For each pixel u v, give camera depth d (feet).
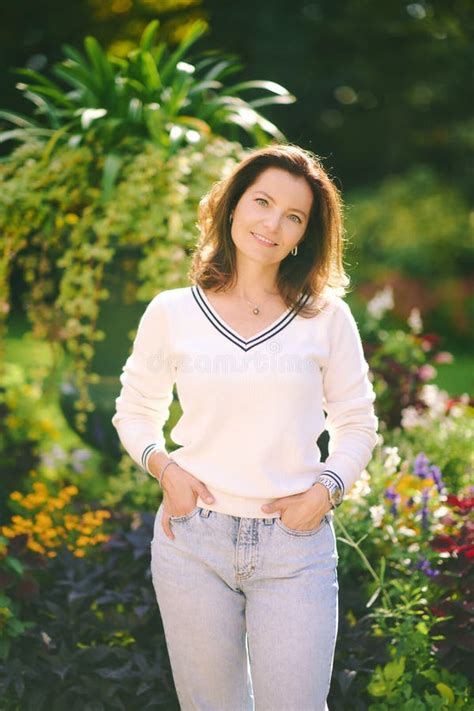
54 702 9.14
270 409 7.08
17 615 9.39
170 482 7.31
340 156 49.90
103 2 36.55
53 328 13.84
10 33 37.58
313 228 7.60
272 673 7.00
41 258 13.69
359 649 9.21
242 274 7.49
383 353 16.08
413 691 9.32
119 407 7.89
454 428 14.28
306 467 7.23
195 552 7.18
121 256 13.01
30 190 12.87
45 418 15.99
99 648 9.26
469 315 38.09
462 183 46.60
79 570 10.05
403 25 44.14
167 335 7.46
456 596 9.50
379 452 12.12
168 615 7.36
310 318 7.34
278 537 7.09
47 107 13.84
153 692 9.28
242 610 7.39
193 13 37.93
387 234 39.81
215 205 7.64
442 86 46.14
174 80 13.47
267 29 41.50
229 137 14.44
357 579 10.50
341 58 45.78
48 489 13.48
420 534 10.08
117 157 12.34
